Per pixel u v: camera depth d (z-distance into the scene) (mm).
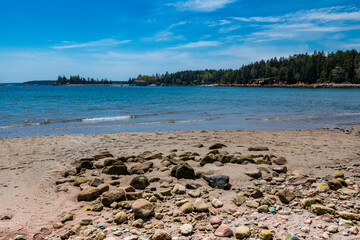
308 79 168750
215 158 7531
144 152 8625
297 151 9195
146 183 5637
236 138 12398
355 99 48312
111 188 5555
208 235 3615
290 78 178625
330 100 45219
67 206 4676
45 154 9031
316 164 7430
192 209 4410
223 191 5348
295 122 19047
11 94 68375
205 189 5434
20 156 8719
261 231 3592
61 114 23281
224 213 4332
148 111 26141
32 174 6605
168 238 3473
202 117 21656
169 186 5625
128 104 35281
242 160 7246
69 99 47000
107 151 8953
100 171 6773
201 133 13898
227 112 25422
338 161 7816
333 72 157500
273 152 8945
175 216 4270
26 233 3719
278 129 16141
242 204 4680
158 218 4172
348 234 3500
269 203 4660
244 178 6035
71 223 4047
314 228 3730
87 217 4262
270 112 25578
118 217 4098
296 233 3586
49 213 4375
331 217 4066
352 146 10367
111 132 14828
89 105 33469
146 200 4527
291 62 194250
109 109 28031
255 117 21734
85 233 3713
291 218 4098
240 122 18984
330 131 14891
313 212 4281
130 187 5273
